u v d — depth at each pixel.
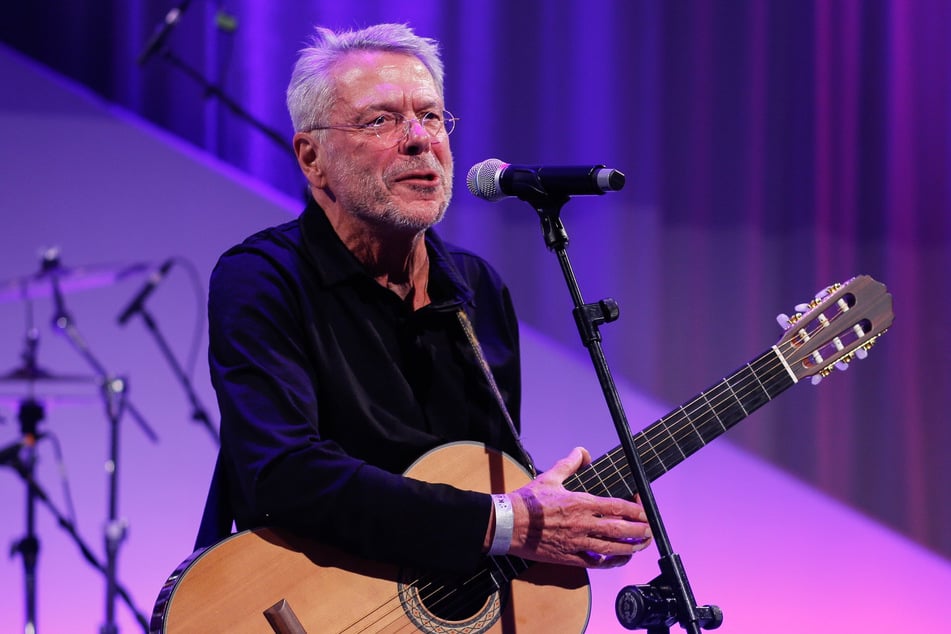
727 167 16.62
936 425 16.92
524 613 6.60
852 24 16.61
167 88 14.71
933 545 16.88
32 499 13.38
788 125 16.69
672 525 16.55
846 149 16.75
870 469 16.95
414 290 7.20
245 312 6.53
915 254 16.89
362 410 6.69
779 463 16.89
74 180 14.48
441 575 6.53
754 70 16.61
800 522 16.77
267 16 14.95
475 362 7.21
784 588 16.55
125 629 14.35
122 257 14.62
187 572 6.19
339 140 6.78
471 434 7.15
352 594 6.36
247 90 14.95
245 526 6.60
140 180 14.70
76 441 14.46
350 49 6.99
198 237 14.88
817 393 17.02
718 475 16.75
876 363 17.03
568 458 6.71
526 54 15.98
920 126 16.75
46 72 14.41
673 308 16.55
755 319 16.72
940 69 16.69
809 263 16.75
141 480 14.59
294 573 6.31
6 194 14.23
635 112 16.36
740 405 6.85
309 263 6.85
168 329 14.81
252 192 15.03
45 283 13.84
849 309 6.96
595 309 6.23
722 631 16.30
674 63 16.45
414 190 6.75
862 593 16.64
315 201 7.09
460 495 6.30
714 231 16.64
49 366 14.34
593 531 6.35
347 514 6.13
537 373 16.09
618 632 15.41
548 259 16.23
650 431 6.82
